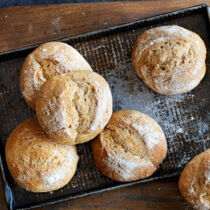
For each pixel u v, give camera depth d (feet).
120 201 2.24
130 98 2.24
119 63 2.25
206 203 2.03
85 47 2.26
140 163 2.09
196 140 2.22
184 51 2.11
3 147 2.23
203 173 2.04
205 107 2.23
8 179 2.19
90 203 2.25
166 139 2.23
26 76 2.11
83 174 2.22
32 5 2.29
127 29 2.24
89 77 2.03
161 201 2.23
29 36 2.29
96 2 2.29
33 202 2.22
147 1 2.28
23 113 2.26
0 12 2.29
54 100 1.98
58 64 2.09
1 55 2.21
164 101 2.24
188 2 2.27
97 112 1.99
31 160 2.06
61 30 2.28
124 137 2.10
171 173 2.16
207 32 2.23
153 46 2.12
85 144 2.23
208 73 2.24
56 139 2.03
